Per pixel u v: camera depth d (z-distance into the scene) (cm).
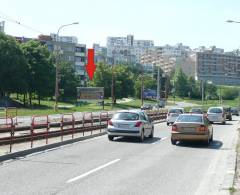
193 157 1747
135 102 14325
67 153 1784
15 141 1930
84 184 1113
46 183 1116
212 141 2517
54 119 3562
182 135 2234
